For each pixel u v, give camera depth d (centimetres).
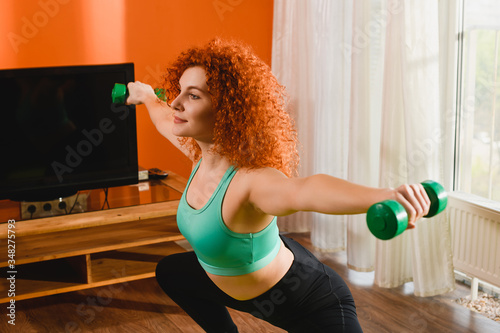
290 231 364
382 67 288
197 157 166
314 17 323
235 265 140
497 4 277
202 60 132
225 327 174
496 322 251
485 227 256
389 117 267
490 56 283
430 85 257
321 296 147
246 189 129
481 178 294
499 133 289
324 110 317
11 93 262
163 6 332
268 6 360
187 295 170
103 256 293
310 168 344
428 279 271
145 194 295
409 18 252
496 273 253
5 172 269
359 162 291
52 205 276
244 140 132
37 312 263
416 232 266
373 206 93
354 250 301
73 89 272
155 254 297
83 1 314
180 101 134
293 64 336
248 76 131
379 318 255
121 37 326
